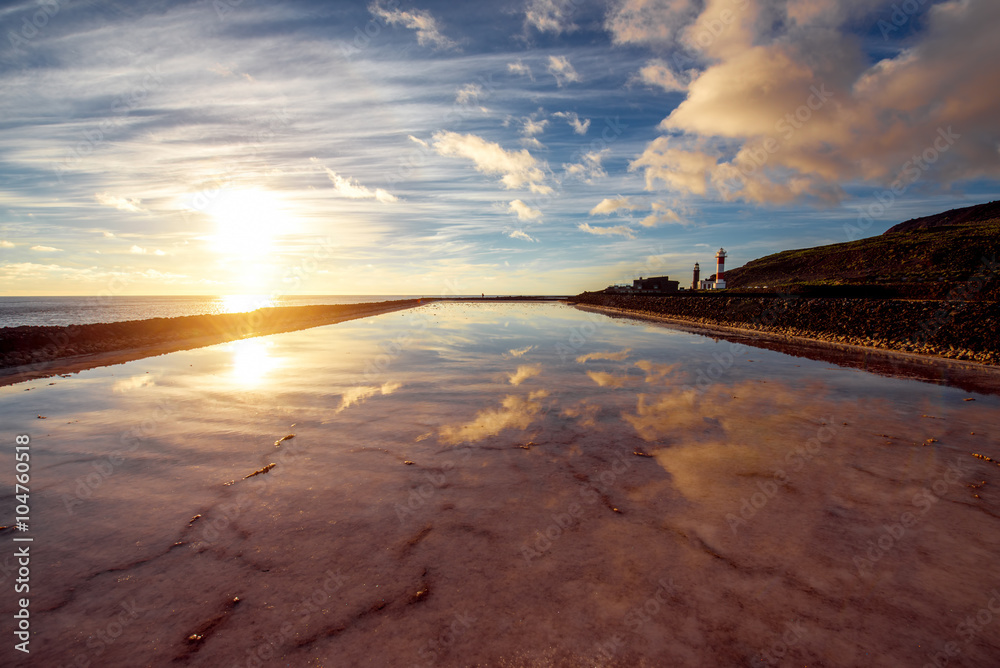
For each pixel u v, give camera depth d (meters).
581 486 3.43
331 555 2.53
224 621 2.02
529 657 1.81
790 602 2.14
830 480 3.52
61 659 1.79
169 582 2.29
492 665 1.77
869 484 3.45
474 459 3.99
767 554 2.53
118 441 4.48
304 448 4.28
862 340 12.52
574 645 1.88
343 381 7.56
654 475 3.63
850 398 6.25
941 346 10.34
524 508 3.08
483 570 2.38
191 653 1.84
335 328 19.66
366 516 2.97
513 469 3.77
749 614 2.06
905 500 3.18
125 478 3.59
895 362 9.40
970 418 5.22
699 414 5.45
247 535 2.74
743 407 5.78
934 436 4.57
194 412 5.57
